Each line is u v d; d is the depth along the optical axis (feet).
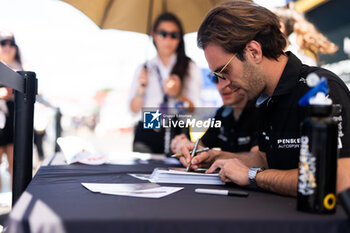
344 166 3.32
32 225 2.44
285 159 4.39
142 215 2.62
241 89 4.55
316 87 3.00
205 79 12.07
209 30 4.39
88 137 31.32
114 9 12.58
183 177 4.50
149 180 4.60
